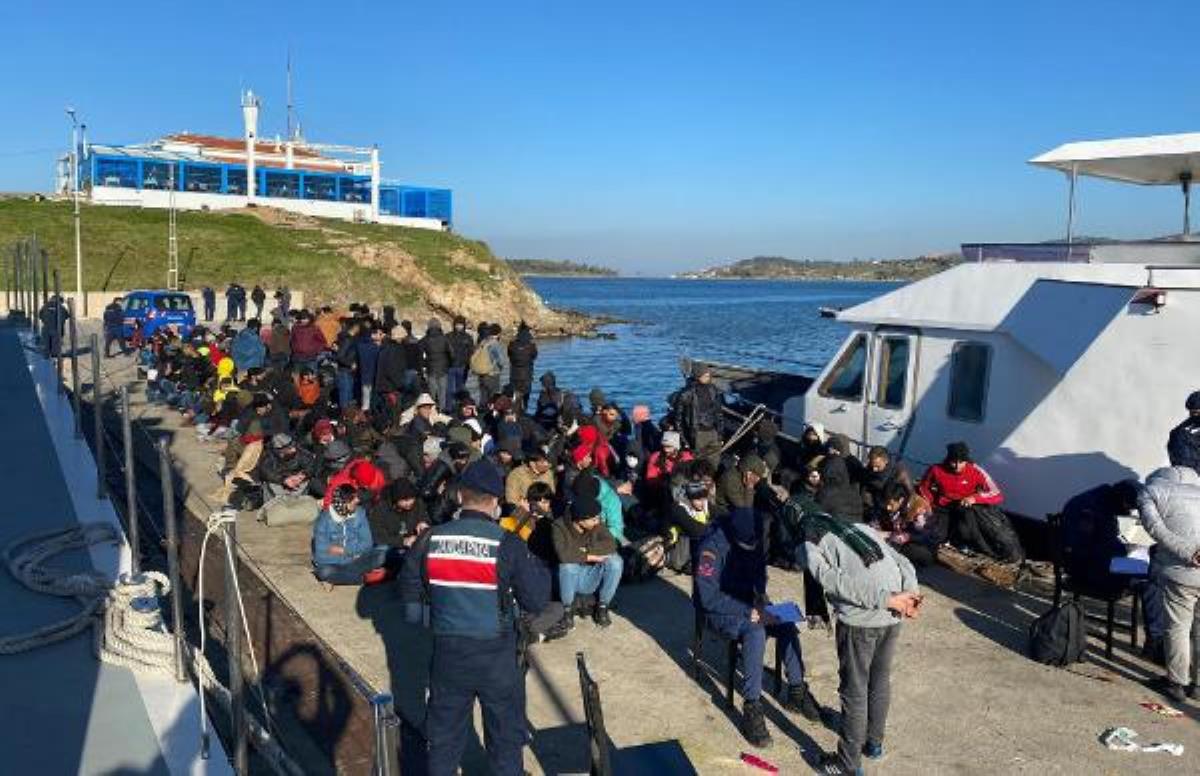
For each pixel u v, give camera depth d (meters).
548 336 63.62
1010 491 10.68
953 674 7.60
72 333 12.18
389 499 9.70
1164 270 9.34
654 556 9.78
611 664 7.78
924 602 9.17
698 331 72.00
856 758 6.04
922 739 6.58
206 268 54.22
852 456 11.04
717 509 10.08
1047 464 10.27
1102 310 9.80
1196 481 7.02
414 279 61.97
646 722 6.81
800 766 6.27
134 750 5.51
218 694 6.17
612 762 5.54
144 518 11.88
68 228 54.22
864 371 12.52
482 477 5.56
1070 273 10.39
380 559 9.40
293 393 16.73
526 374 18.84
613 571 8.48
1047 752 6.40
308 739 6.84
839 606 6.02
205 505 12.48
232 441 13.56
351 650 7.96
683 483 10.00
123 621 6.84
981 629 8.53
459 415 14.09
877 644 6.11
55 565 8.08
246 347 19.95
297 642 8.18
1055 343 10.20
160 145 72.19
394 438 12.32
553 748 6.43
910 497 10.12
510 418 13.78
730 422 15.13
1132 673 7.64
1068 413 10.07
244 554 10.21
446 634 5.37
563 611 8.30
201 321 43.19
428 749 5.54
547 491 8.93
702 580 6.70
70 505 9.55
